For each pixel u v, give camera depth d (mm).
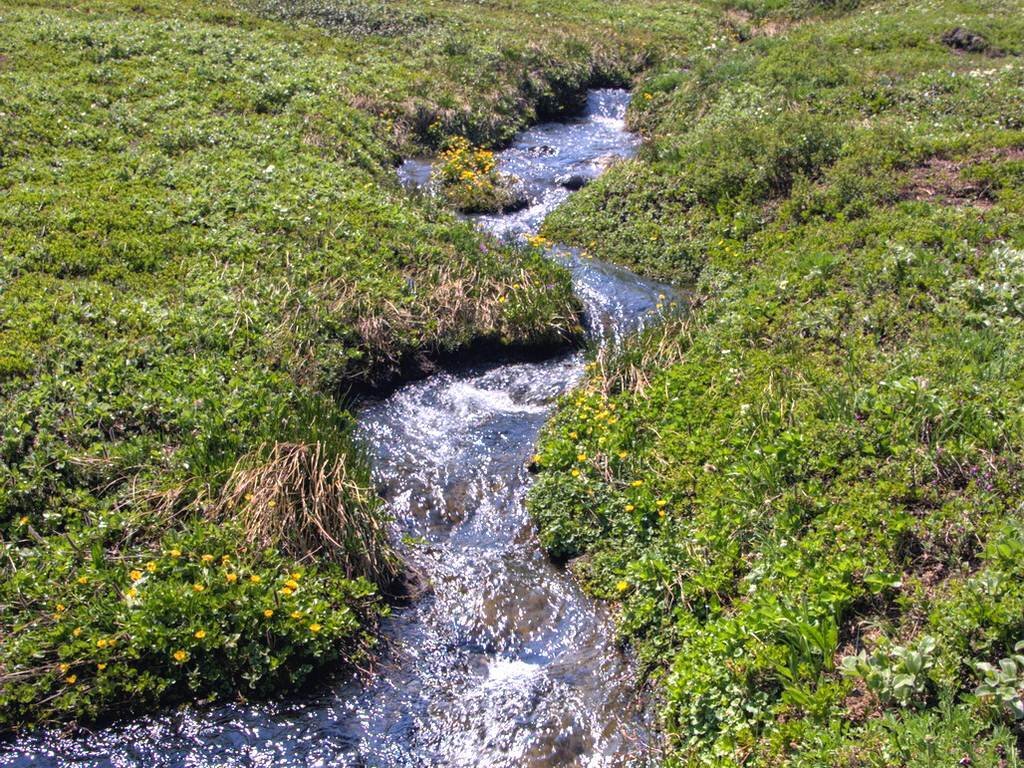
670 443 9328
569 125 22688
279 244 13086
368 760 6707
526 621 8148
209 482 8531
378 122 19156
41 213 12984
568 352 12531
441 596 8430
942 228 12555
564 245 15656
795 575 7016
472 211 16812
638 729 6910
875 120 17516
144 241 12742
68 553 7699
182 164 15266
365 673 7480
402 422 11023
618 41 27094
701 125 19172
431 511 9531
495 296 12789
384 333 11805
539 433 10703
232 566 7605
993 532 6973
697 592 7520
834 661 6457
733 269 13680
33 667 6832
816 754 5613
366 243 13414
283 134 17078
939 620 6203
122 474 8656
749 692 6426
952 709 5562
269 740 6785
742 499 8133
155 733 6746
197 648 7082
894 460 8016
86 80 18484
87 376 9672
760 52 23734
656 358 11148
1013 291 10492
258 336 10953
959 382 8789
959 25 24016
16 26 21078
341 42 23875
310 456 8930
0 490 8125
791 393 9469
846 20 27797
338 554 8273
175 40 21469
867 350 10156
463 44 24172
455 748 6859
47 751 6523
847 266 12062
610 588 8258
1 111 16016
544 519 9125
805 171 15523
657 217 15820
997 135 15539
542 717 7113
